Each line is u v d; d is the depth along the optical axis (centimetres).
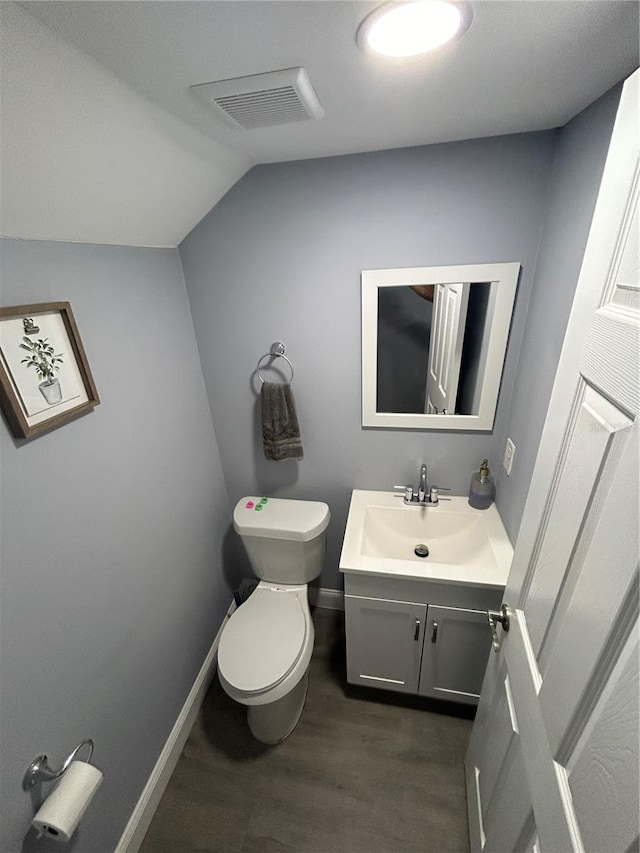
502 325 138
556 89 84
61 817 85
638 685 45
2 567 83
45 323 92
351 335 153
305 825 138
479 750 126
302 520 171
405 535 173
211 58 66
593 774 53
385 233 134
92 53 61
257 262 147
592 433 62
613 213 60
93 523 110
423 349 149
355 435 172
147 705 138
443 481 174
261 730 156
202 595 178
